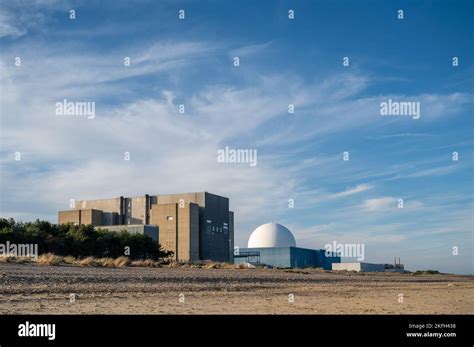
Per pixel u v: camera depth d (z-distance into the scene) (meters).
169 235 122.31
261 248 145.12
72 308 16.52
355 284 41.19
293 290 29.17
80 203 135.88
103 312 15.82
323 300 22.88
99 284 26.06
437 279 67.38
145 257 92.06
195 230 123.56
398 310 19.14
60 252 71.75
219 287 28.62
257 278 40.62
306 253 150.88
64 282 25.69
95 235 82.56
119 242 86.94
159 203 129.88
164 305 18.28
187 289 26.02
